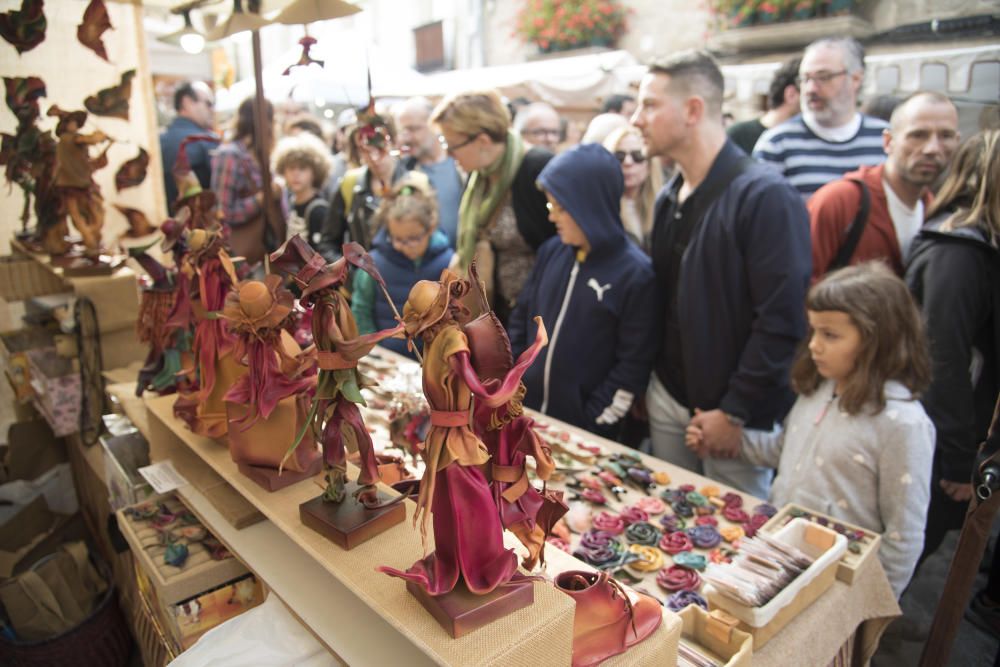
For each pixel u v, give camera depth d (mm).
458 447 854
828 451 1909
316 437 1125
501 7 7164
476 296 880
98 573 2535
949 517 2469
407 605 913
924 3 4027
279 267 1037
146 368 1752
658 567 1650
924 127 2494
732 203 2287
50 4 2738
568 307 2598
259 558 1329
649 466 2160
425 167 4363
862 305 1769
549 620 886
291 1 1686
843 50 3102
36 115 2551
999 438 1413
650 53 5910
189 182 1602
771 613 1341
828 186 2771
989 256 2281
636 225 3416
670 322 2592
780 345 2244
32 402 2914
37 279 2793
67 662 2203
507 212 2977
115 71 2971
